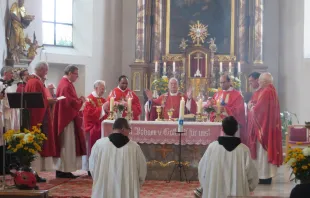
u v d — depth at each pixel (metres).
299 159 6.64
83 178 11.48
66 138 11.52
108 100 12.20
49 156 11.19
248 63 18.11
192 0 18.33
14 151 8.72
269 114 10.63
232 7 18.23
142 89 17.91
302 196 5.21
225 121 7.00
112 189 6.91
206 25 18.30
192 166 11.13
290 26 17.75
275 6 18.50
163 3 18.45
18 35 14.58
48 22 17.73
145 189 10.02
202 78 17.88
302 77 17.12
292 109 17.50
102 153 6.97
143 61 18.05
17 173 8.62
